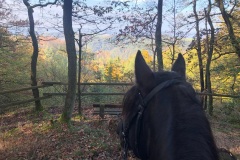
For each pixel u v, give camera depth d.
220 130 11.96
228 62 15.83
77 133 9.98
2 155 8.03
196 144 1.12
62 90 19.14
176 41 17.69
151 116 1.34
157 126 1.29
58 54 25.06
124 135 1.56
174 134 1.18
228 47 16.97
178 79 1.43
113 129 9.85
